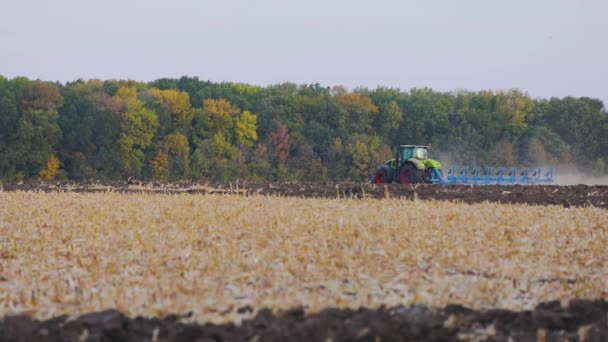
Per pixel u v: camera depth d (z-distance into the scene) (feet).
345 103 431.84
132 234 79.92
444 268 65.57
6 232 83.82
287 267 63.10
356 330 46.11
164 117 383.24
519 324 49.75
